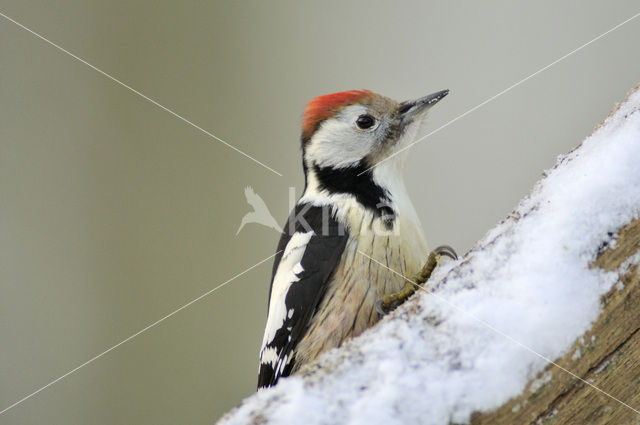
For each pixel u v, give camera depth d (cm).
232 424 299
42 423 802
